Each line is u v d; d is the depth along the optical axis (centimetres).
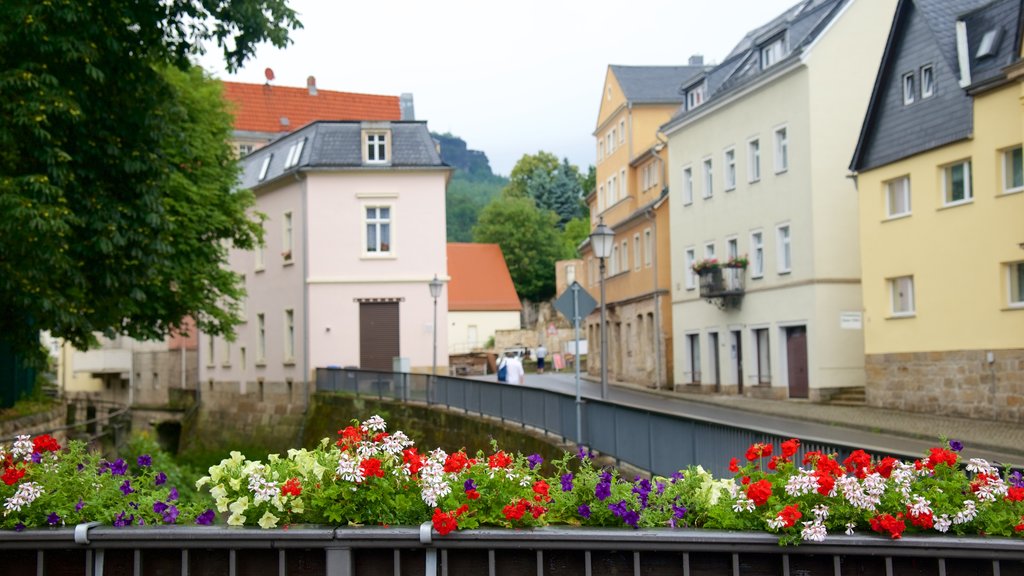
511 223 10075
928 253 2850
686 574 521
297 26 1752
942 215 2797
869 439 2280
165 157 1878
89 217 1716
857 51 3462
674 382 4553
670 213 4553
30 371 3073
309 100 8650
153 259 1831
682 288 4456
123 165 1750
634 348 5097
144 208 1783
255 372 4712
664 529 538
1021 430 2314
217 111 3275
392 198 4359
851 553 518
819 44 3438
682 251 4453
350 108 8738
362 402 3575
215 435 4931
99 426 2427
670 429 1459
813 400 3409
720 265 3909
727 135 4016
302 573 537
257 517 557
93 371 6191
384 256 4350
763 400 3650
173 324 3123
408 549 534
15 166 1634
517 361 3756
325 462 594
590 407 1883
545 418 2164
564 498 565
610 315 5628
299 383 4359
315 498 558
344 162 4325
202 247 3114
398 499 554
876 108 3080
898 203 3016
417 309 4353
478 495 550
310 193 4338
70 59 1583
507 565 530
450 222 15562
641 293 4975
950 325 2766
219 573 543
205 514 580
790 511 520
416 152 4388
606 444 1778
